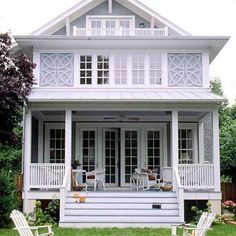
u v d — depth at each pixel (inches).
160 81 709.9
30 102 613.0
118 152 758.5
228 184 761.0
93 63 710.5
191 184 605.3
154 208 569.0
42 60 708.0
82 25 761.0
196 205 634.2
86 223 544.4
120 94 657.0
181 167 618.2
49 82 701.9
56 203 586.9
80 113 724.7
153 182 676.7
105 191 604.4
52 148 750.5
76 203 573.9
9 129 561.6
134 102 615.5
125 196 586.6
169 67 710.5
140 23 765.9
